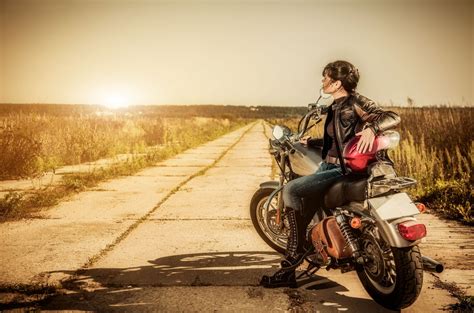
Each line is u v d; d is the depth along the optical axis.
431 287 3.72
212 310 3.36
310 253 3.68
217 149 17.84
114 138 16.61
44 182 8.99
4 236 5.32
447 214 6.10
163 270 4.20
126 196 7.78
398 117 3.10
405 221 3.03
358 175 3.30
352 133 3.37
